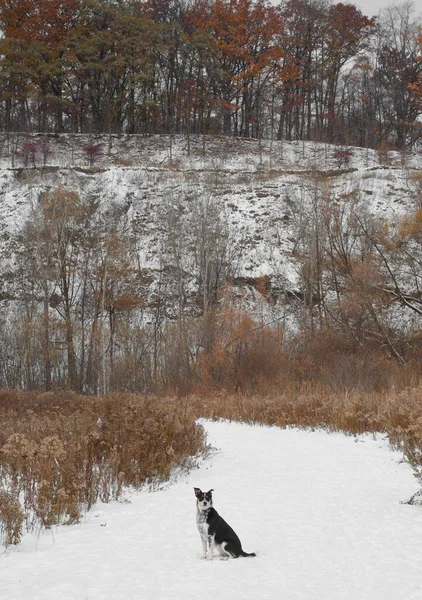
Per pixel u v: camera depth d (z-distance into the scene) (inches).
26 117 3159.5
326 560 261.9
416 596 217.3
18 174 2326.5
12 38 2864.2
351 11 3253.0
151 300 1893.5
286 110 3110.2
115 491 418.6
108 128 2997.0
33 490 357.7
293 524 325.1
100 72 3063.5
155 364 1549.0
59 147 2792.8
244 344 1358.3
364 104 3277.6
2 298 1884.8
